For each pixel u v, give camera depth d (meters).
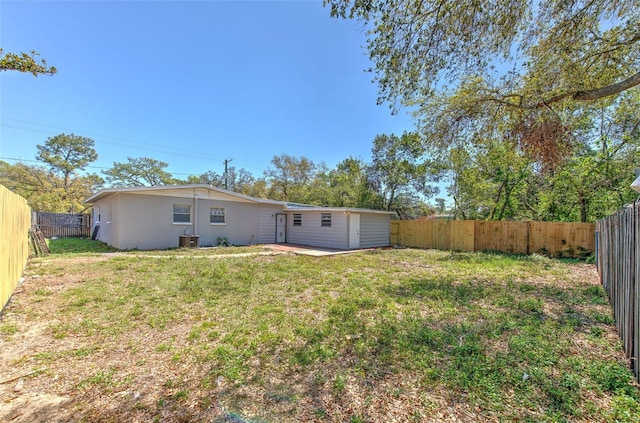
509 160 8.75
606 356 3.04
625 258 3.26
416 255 11.49
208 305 4.77
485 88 6.48
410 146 20.20
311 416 2.12
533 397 2.32
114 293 5.35
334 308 4.57
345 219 14.11
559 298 5.29
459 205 18.05
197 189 13.72
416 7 4.16
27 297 5.02
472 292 5.64
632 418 2.05
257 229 15.91
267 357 3.02
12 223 4.91
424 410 2.18
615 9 4.80
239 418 2.11
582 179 12.11
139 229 12.10
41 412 2.15
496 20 4.40
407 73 4.83
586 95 5.24
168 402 2.29
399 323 3.96
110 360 2.96
